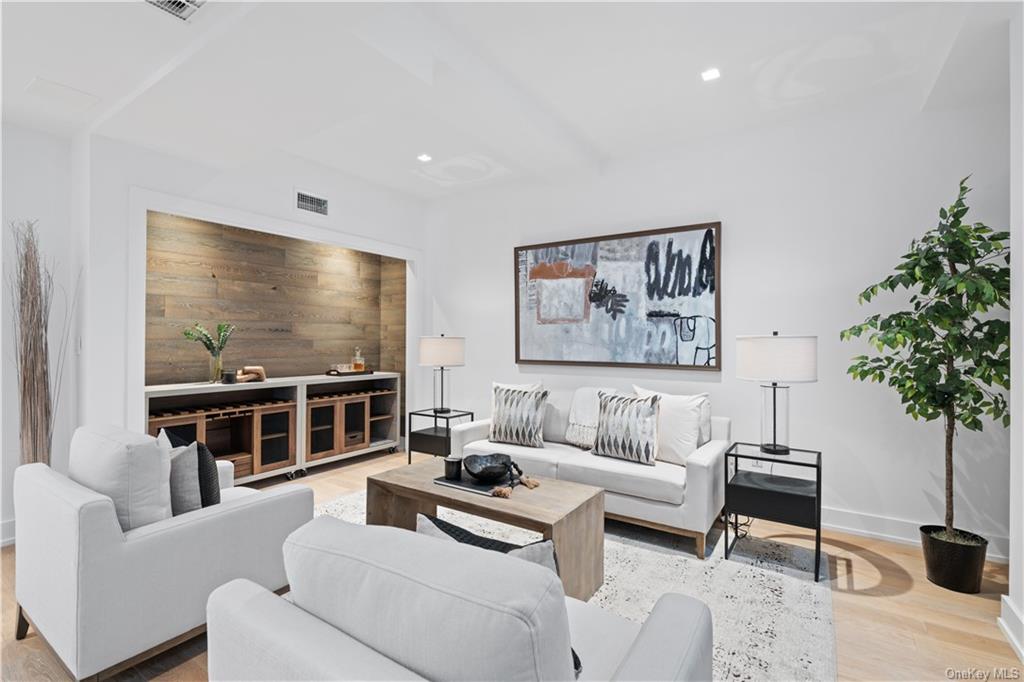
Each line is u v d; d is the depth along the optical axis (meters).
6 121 2.97
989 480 2.85
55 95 2.71
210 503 2.06
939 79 2.62
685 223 3.77
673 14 2.31
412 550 0.87
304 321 5.06
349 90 2.54
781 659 1.90
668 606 1.12
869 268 3.15
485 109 2.89
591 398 3.79
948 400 2.46
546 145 3.47
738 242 3.57
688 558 2.79
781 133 3.43
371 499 2.81
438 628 0.75
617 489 3.04
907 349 3.04
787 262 3.40
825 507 3.26
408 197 5.09
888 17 2.32
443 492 2.56
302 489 2.20
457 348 4.47
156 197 3.27
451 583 0.78
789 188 3.40
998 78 2.61
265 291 4.73
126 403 3.15
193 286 4.21
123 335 3.13
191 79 2.44
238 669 0.92
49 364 3.07
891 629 2.11
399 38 2.26
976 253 2.37
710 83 2.94
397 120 3.41
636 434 3.22
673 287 3.78
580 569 2.32
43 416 2.93
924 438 3.00
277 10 1.93
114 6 2.03
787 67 2.77
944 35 2.41
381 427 5.62
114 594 1.63
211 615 1.00
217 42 2.13
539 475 3.34
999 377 2.24
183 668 1.82
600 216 4.16
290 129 2.97
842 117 3.23
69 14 2.08
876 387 3.13
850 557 2.81
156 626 1.73
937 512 2.96
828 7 2.25
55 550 1.68
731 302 3.58
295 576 0.96
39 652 1.89
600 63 2.72
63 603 1.63
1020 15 2.01
